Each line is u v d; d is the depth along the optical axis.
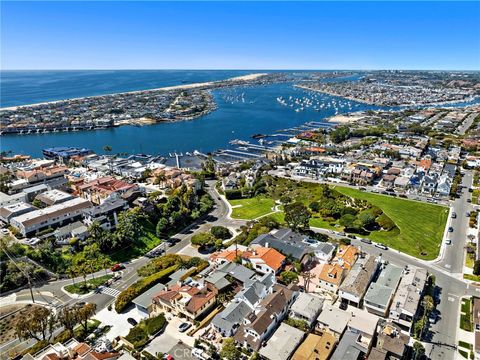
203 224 163.50
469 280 115.06
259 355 82.38
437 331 92.88
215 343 88.00
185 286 102.56
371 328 88.12
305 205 179.12
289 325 91.69
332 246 130.12
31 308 104.94
